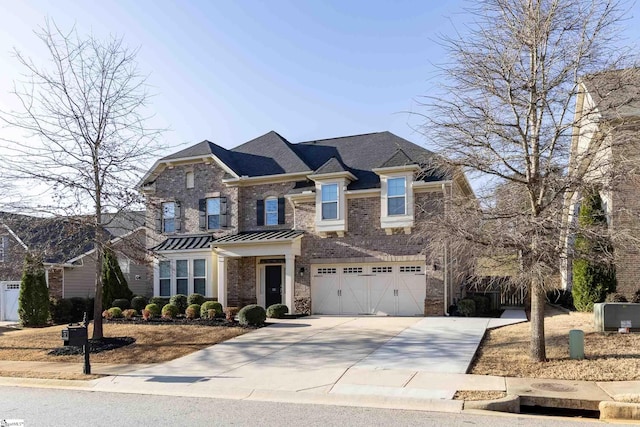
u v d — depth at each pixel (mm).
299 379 11523
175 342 16719
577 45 11648
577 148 12656
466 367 12023
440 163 12344
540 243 10922
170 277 25250
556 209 11539
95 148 16703
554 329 15391
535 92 11836
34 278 23859
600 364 11531
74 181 16500
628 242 11438
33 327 23500
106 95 17531
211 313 19969
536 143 11906
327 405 9586
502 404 9258
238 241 23188
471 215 11906
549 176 11586
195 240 25516
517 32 11734
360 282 22812
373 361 13016
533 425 8125
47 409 9414
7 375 13070
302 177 24266
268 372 12375
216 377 12070
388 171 22109
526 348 13422
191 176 26453
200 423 8266
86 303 25375
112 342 16812
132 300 24047
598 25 11469
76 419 8602
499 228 11609
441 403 9414
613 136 11305
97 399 10352
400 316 21672
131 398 10438
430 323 18484
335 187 22984
